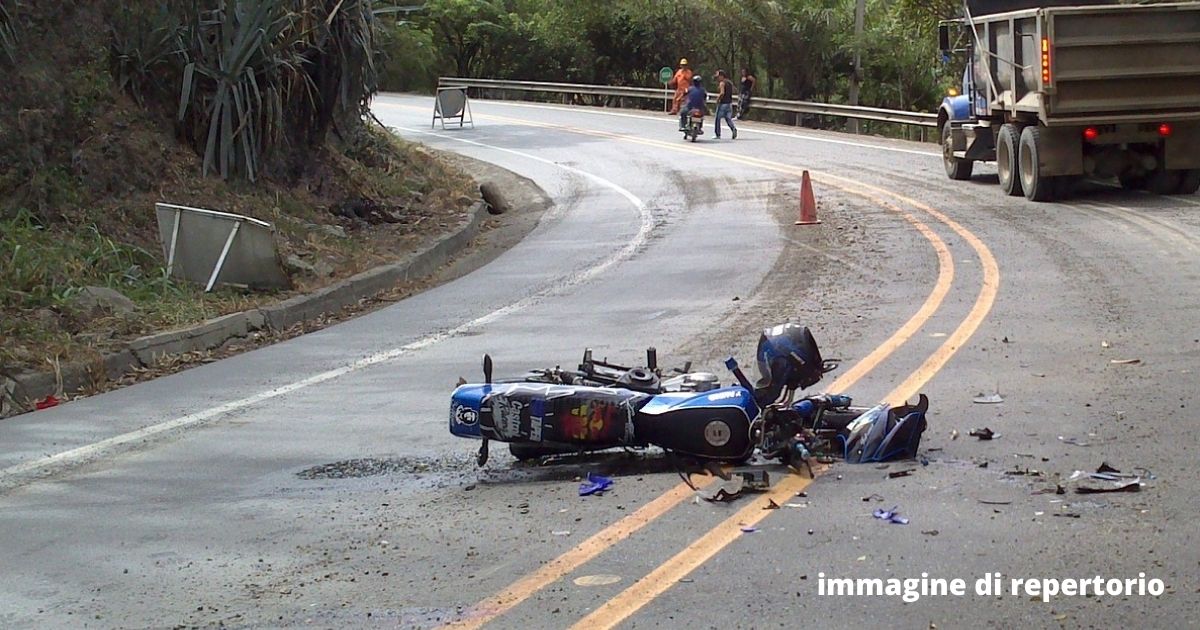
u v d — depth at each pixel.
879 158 25.77
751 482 6.28
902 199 19.30
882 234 15.94
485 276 15.52
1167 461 6.32
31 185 14.74
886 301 11.50
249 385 10.09
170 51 17.25
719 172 24.84
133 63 17.09
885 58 42.69
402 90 56.53
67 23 16.38
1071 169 17.44
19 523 6.62
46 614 5.25
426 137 34.69
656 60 53.09
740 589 5.01
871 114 33.72
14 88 15.27
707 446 6.55
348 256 16.30
